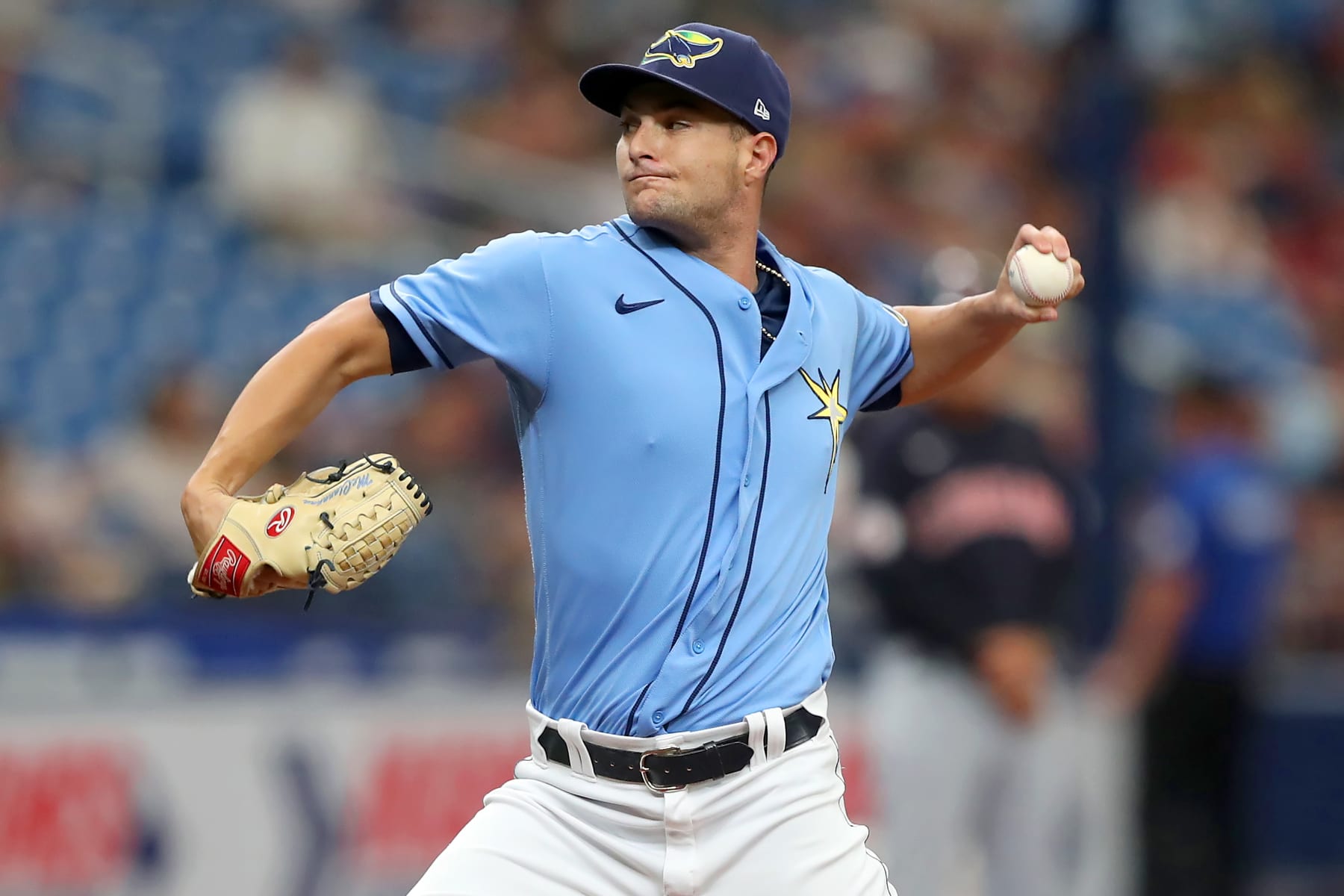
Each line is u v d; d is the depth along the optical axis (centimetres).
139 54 4209
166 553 2638
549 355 1066
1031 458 2094
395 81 4453
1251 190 5231
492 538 2817
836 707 2367
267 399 1031
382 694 2153
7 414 3334
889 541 2078
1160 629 2572
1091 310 2641
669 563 1061
